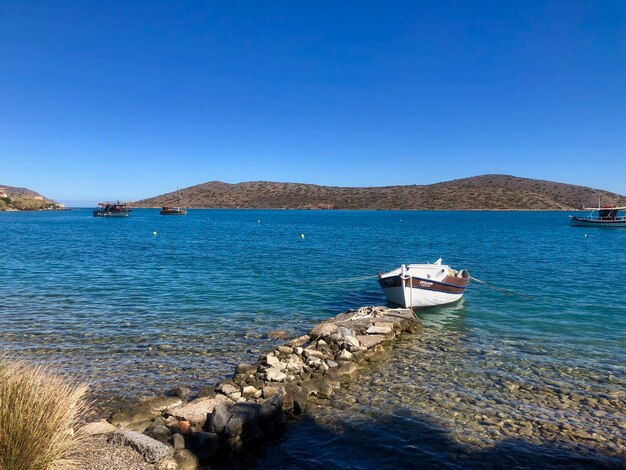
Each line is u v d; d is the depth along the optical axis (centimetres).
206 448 751
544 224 10781
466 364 1215
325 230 8288
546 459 753
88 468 623
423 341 1440
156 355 1269
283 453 775
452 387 1055
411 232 7650
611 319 1714
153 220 13588
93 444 693
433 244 5231
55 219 13838
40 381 646
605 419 894
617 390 1034
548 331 1553
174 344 1372
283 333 1499
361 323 1546
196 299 2044
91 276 2655
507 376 1124
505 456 763
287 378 1045
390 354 1305
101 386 1043
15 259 3466
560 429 853
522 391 1030
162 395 1000
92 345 1347
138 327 1552
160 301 1984
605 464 738
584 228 8956
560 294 2222
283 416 890
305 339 1390
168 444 725
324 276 2778
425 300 1914
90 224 10444
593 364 1210
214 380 1093
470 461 749
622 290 2316
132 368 1163
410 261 3591
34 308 1803
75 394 662
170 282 2477
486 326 1633
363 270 3055
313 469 729
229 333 1505
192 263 3328
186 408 862
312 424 876
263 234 7106
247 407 846
